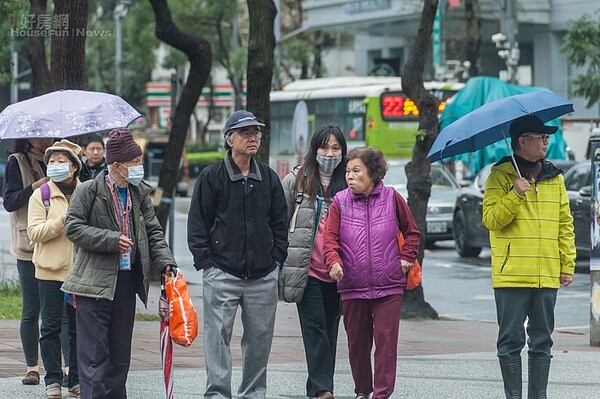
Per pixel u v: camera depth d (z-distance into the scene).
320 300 16.16
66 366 16.84
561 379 18.05
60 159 15.79
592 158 21.97
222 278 14.69
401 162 49.81
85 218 14.23
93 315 14.23
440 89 56.66
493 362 20.06
